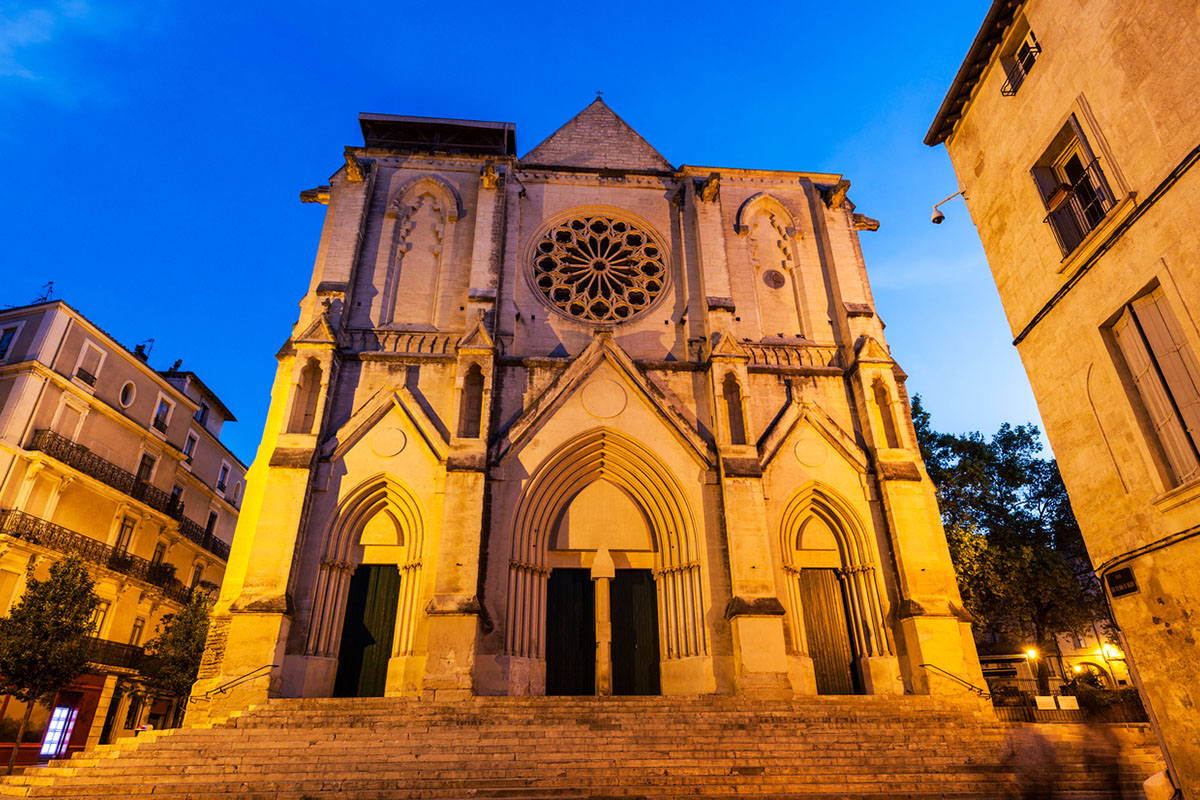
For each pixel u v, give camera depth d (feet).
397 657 68.28
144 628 114.93
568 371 80.59
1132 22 39.37
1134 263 39.29
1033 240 48.26
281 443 72.74
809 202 97.86
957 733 52.60
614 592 76.48
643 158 102.37
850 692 72.33
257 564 66.80
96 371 109.40
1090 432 43.01
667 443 78.28
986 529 100.17
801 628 73.20
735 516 72.33
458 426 74.84
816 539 78.18
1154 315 38.81
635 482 79.05
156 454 122.31
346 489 73.36
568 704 58.29
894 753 47.88
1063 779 42.63
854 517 76.95
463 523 69.21
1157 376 38.47
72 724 97.04
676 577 74.08
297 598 67.97
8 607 89.35
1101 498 42.11
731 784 42.29
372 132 105.70
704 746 49.11
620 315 90.63
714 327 83.56
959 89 54.54
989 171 52.90
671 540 75.61
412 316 86.33
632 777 42.75
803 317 90.02
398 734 50.67
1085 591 102.42
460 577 66.85
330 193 93.91
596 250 94.94
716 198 92.02
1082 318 43.50
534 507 75.31
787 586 74.54
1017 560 91.20
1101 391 42.09
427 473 74.90
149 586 113.29
